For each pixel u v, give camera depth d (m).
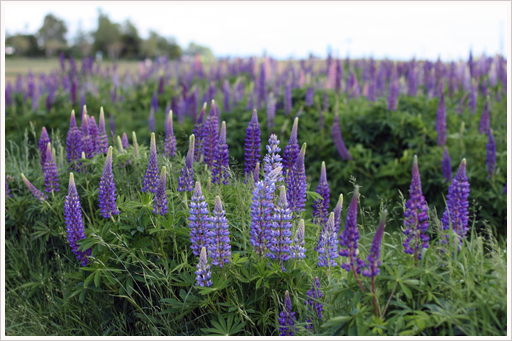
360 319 2.32
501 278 2.40
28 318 3.43
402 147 6.98
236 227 3.28
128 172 4.32
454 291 2.42
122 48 41.47
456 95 9.42
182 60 18.70
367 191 6.41
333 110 7.74
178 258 3.22
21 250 4.06
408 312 2.47
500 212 5.22
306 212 3.78
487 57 11.30
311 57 14.93
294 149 3.66
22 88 12.35
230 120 8.33
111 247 3.18
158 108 10.53
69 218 3.17
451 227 2.68
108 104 10.79
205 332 2.75
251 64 13.97
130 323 3.39
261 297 2.87
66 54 36.38
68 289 3.41
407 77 10.93
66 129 9.09
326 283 2.91
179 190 3.51
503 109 8.09
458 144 6.38
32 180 4.53
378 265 2.45
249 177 3.92
